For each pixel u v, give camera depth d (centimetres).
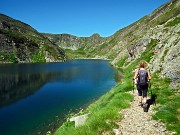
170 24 7669
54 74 9044
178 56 2991
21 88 5716
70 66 14475
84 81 6694
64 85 6062
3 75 8869
